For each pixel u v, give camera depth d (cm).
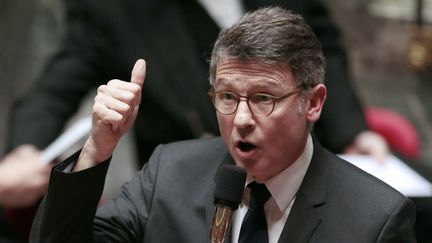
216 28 1303
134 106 739
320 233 743
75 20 1332
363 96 2366
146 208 797
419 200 1238
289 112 713
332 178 773
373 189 758
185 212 782
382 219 734
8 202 1178
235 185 693
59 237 740
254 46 694
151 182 809
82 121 1238
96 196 744
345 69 1435
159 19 1295
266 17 712
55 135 1295
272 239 759
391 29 2503
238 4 1311
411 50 2422
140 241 795
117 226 792
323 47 1423
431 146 2245
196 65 1298
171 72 1290
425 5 2445
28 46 2347
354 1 2525
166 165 820
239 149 723
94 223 788
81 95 1334
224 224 695
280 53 698
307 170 771
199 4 1296
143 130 1308
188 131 1295
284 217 764
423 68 2420
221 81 711
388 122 1645
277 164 737
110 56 1311
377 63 2469
